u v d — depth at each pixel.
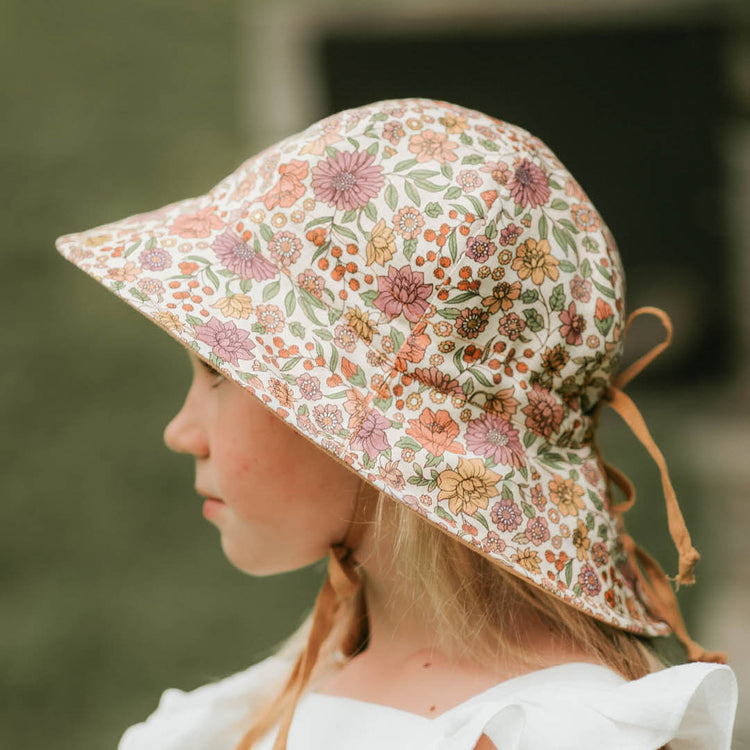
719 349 6.94
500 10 6.90
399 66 7.23
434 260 1.24
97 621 3.99
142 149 6.98
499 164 1.28
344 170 1.28
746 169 6.84
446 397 1.25
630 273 7.16
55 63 7.47
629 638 1.37
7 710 3.57
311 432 1.21
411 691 1.34
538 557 1.23
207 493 1.39
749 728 3.02
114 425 5.22
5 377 5.49
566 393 1.32
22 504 4.70
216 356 1.23
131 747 1.62
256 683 1.65
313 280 1.27
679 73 6.95
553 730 1.18
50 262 6.23
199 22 7.78
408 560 1.30
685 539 1.31
